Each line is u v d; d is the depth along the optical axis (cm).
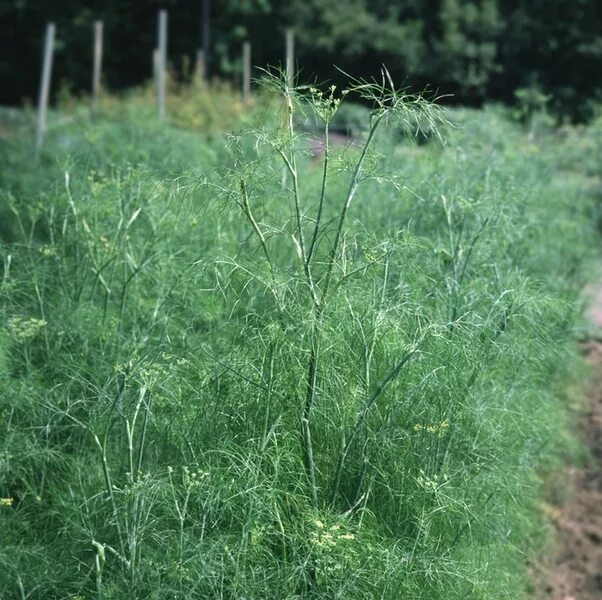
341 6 2809
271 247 575
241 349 446
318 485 440
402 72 2767
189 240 588
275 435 415
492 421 492
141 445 419
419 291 498
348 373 442
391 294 477
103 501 434
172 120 1602
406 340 455
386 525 440
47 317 559
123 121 1271
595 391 780
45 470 483
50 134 1134
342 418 436
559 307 584
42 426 470
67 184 580
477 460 481
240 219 521
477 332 481
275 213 582
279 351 429
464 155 732
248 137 580
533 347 538
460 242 580
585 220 953
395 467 445
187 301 530
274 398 438
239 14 2902
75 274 572
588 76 2686
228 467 407
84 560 431
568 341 671
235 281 498
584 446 699
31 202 654
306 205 643
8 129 1526
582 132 1220
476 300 514
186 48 3025
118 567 416
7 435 466
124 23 2998
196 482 396
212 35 2938
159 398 447
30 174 866
